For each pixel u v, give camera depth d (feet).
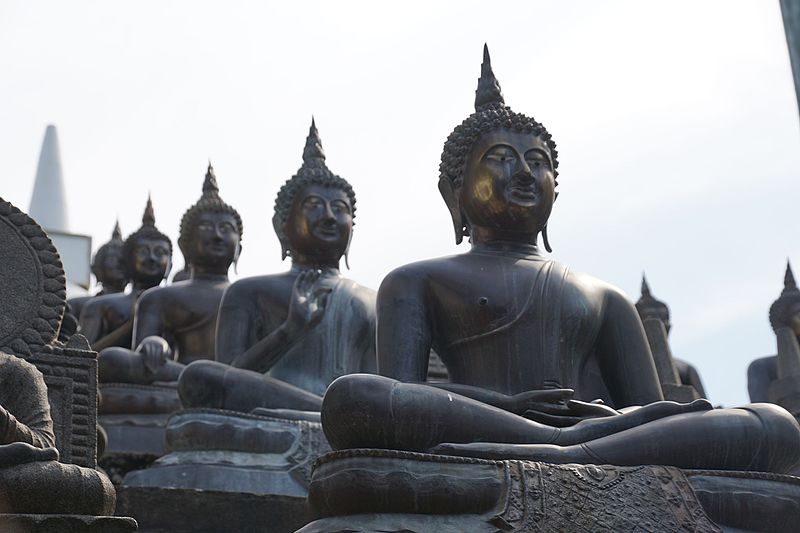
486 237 53.52
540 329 50.88
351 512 43.14
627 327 52.65
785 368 70.33
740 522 45.39
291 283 68.95
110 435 70.59
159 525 52.29
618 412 47.65
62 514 40.63
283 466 59.06
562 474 44.24
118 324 88.74
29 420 44.47
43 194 148.66
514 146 53.72
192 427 59.57
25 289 48.75
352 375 45.55
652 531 43.91
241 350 67.51
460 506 43.19
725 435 46.47
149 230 91.45
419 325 51.06
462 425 45.34
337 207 69.77
